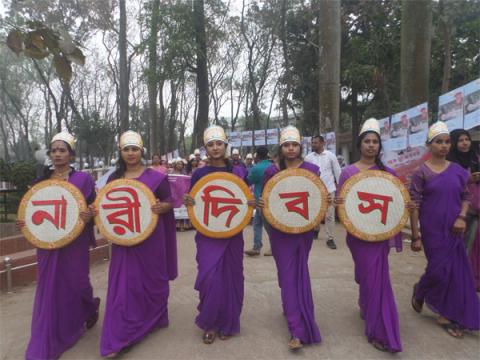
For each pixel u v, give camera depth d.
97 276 6.13
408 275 5.70
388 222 3.68
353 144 23.33
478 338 3.80
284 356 3.51
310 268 6.12
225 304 3.85
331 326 4.09
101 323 4.33
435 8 12.27
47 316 3.56
